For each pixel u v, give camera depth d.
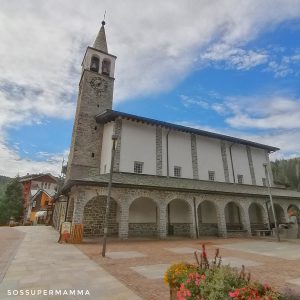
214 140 29.27
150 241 17.44
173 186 20.36
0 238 17.67
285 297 3.73
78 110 26.91
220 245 16.22
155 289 6.36
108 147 23.62
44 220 48.59
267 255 12.25
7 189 57.75
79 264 9.24
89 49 28.78
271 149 34.09
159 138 25.17
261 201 25.61
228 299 3.65
